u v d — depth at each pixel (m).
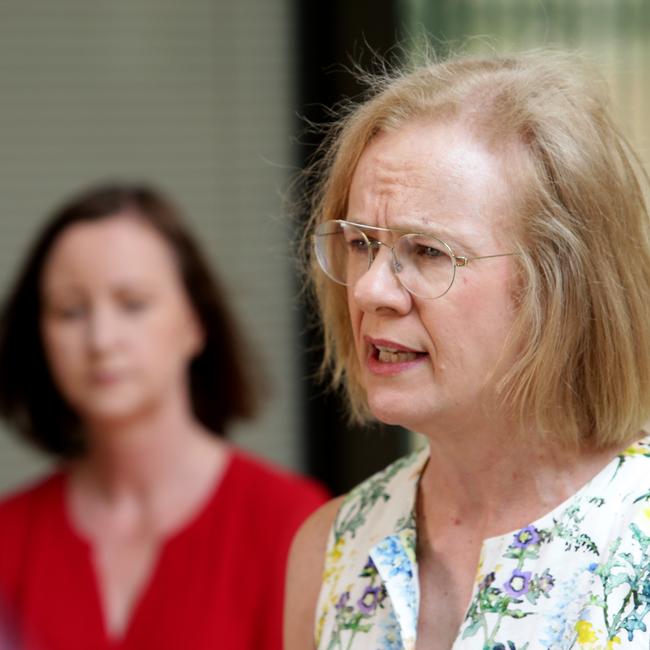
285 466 14.46
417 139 5.07
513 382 5.02
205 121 14.42
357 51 13.67
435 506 5.60
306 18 14.12
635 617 4.70
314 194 5.98
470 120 5.05
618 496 5.04
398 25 13.40
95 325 9.13
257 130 14.41
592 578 4.90
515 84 5.15
